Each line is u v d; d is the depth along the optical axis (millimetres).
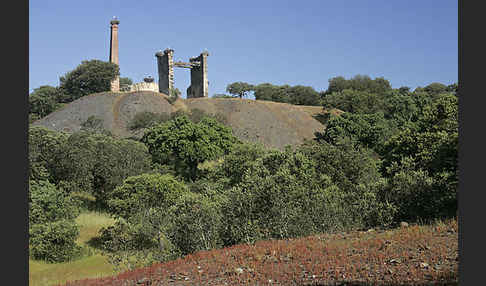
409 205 18609
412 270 10852
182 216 19109
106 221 40906
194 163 66688
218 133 73188
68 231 30438
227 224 19344
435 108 32438
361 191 20906
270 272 12250
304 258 13383
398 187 19047
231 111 119938
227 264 13797
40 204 34500
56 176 46594
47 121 107188
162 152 65500
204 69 149250
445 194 18375
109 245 27266
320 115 128250
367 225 19141
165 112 114750
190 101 129125
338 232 18344
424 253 12172
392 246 13297
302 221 18891
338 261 12508
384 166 35875
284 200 19500
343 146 36062
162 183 36719
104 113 110188
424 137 31266
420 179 19062
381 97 156625
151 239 23609
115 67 149500
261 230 19016
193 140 66812
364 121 86625
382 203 18875
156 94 127562
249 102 125688
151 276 13789
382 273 11086
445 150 21828
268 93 153125
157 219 23516
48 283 23281
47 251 28953
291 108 127562
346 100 130250
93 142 50812
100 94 124062
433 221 17109
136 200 34594
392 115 115188
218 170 49219
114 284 13594
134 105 114562
